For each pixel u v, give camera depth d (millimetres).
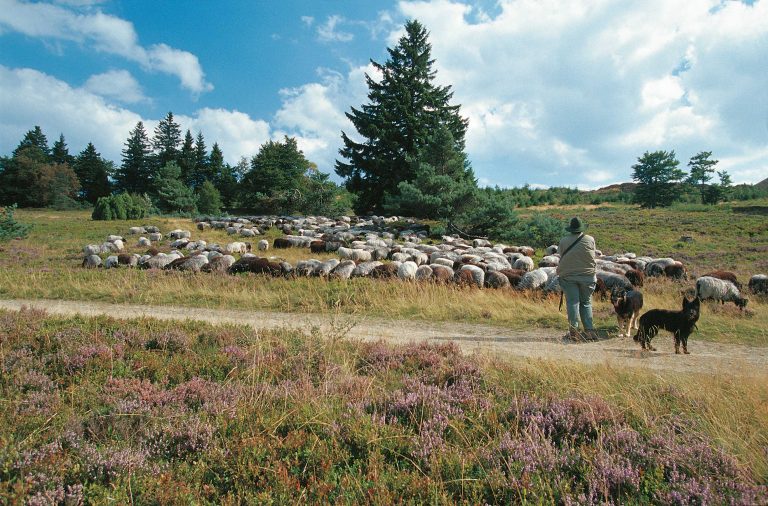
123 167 100625
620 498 3445
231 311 12266
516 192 92062
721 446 4043
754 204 63250
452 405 5250
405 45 53406
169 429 4457
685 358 7602
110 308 12469
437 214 36594
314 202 55156
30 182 79375
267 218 44125
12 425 4473
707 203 82500
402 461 4105
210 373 6344
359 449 4297
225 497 3537
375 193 53156
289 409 5004
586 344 8750
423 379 6105
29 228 33875
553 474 3789
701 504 3275
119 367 6297
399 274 16484
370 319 11422
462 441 4414
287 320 11031
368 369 6695
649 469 3777
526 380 6031
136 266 21234
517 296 13734
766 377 5770
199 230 37594
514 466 3836
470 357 7008
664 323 7992
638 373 6199
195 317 11328
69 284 15641
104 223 40781
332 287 14633
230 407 4992
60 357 6512
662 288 15352
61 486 3443
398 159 50781
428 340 9070
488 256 21219
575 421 4680
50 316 9547
